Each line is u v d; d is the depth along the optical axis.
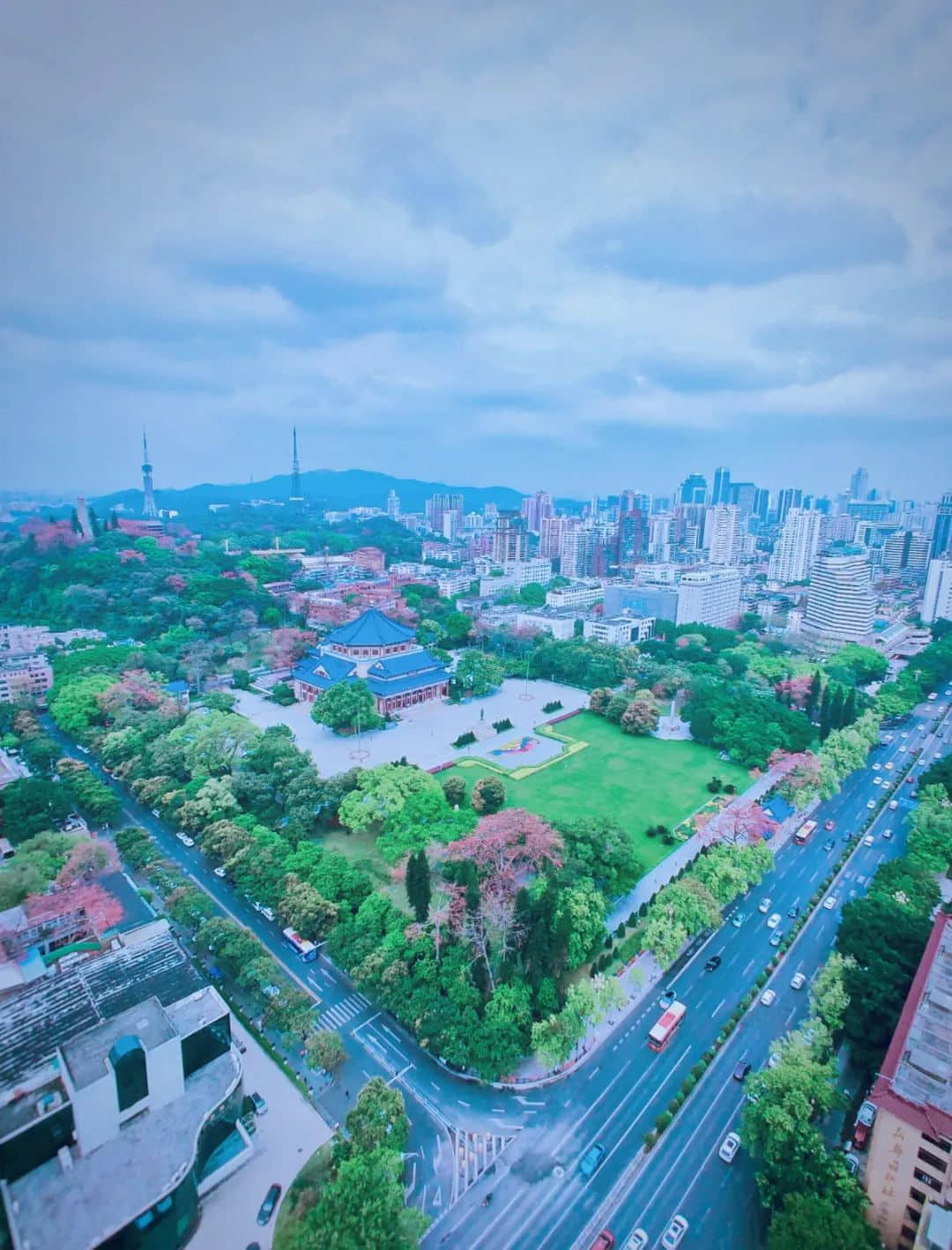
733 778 187.88
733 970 116.19
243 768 166.50
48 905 113.06
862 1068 95.50
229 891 134.00
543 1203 78.69
